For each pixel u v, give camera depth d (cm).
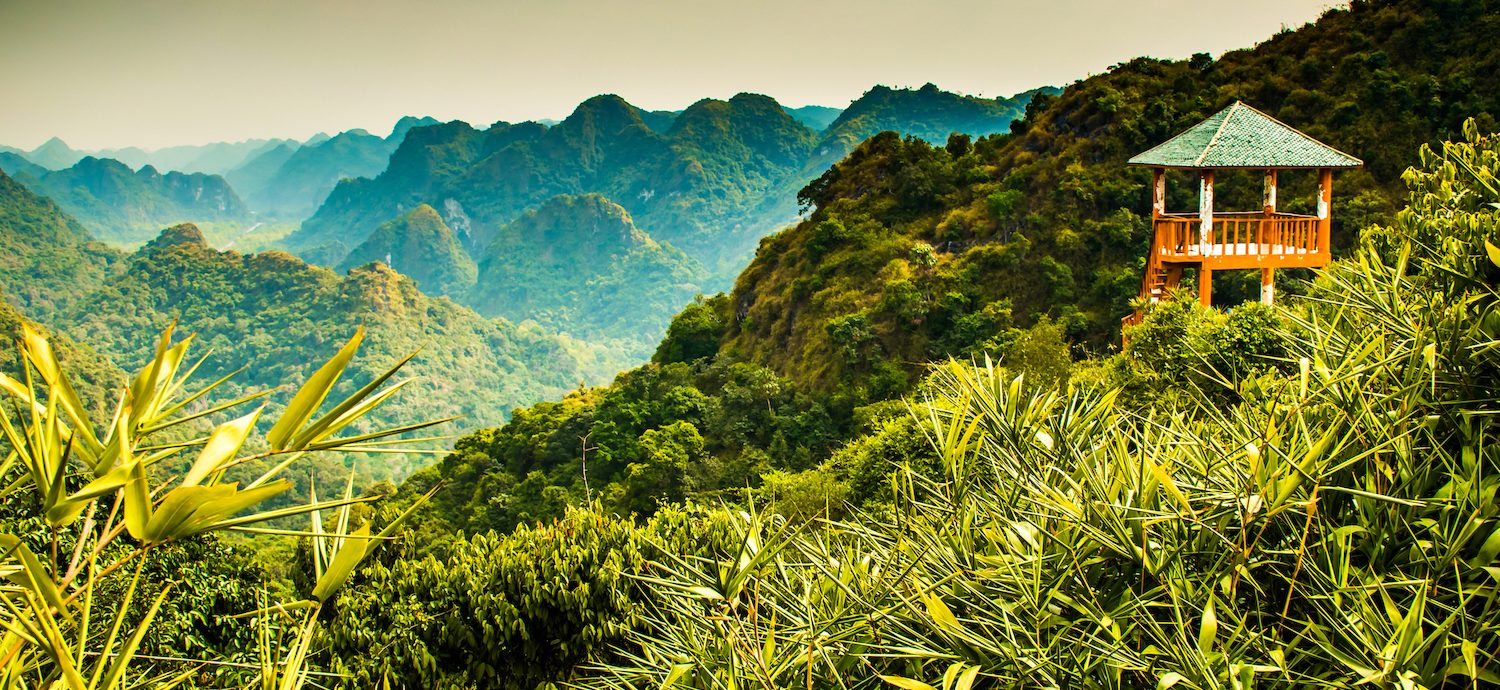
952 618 371
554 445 4488
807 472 2155
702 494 3244
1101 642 355
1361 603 329
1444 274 452
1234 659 333
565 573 917
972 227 4350
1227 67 4706
